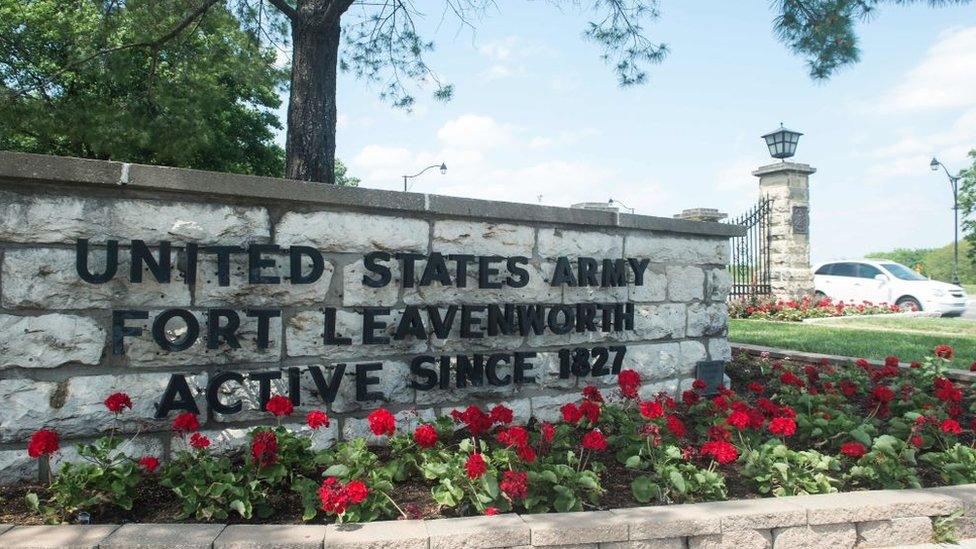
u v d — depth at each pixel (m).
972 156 33.59
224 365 3.99
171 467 3.48
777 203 17.83
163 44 9.21
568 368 5.18
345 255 4.34
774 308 16.30
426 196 4.54
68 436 3.62
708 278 6.17
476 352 4.84
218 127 18.41
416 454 3.94
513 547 3.00
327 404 4.28
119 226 3.71
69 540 2.75
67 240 3.61
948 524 3.55
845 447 4.12
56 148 15.95
